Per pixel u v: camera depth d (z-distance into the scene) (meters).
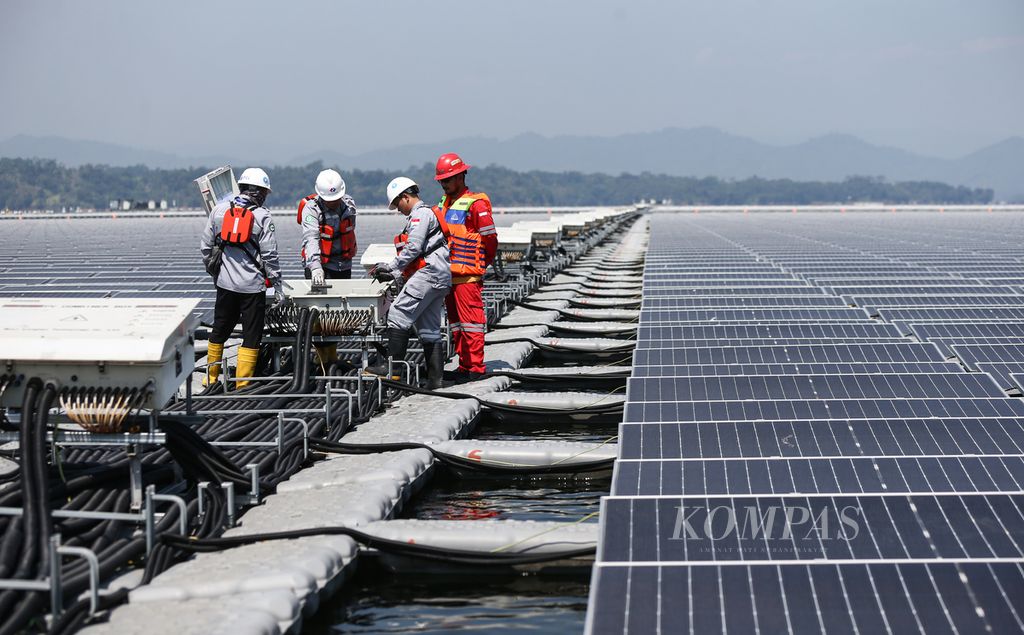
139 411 7.53
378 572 7.60
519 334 18.62
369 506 8.21
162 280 26.16
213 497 8.00
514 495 9.86
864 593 5.32
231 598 6.23
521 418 12.80
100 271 30.14
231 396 10.86
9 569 6.18
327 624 6.76
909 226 75.94
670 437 8.84
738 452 8.52
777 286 23.98
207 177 12.94
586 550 7.47
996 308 18.41
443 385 13.53
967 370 12.74
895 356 12.95
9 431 7.56
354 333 13.09
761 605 5.29
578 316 22.36
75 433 7.50
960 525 6.25
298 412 10.43
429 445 10.30
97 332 7.45
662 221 97.31
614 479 7.63
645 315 18.16
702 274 28.02
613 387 14.82
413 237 12.73
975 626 5.02
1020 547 5.96
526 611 6.98
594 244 47.34
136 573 6.80
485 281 25.12
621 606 5.36
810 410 9.88
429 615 6.91
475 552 7.41
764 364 12.59
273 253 12.09
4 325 7.57
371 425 11.41
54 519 7.19
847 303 20.70
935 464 7.63
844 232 63.19
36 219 117.50
